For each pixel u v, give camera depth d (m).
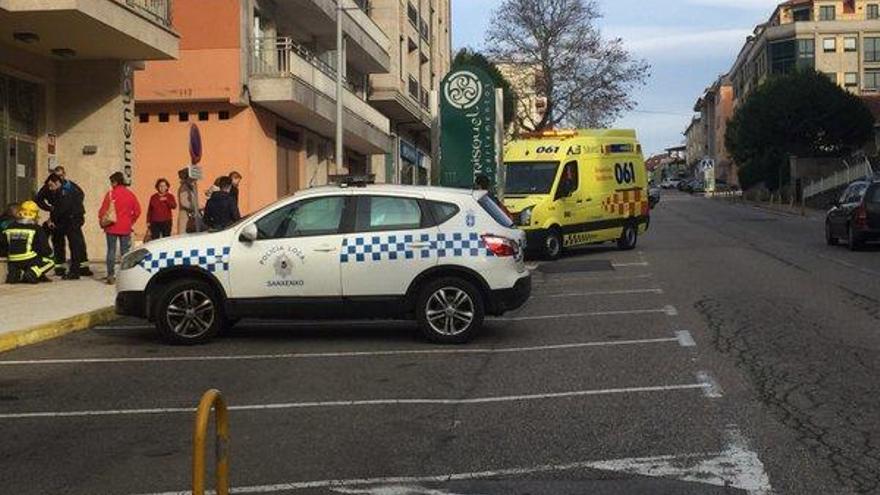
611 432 6.60
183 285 10.53
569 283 16.50
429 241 10.42
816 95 56.12
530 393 7.91
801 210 47.09
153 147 24.81
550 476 5.65
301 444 6.48
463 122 20.02
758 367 8.69
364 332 11.53
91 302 13.24
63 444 6.59
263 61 26.20
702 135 144.00
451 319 10.43
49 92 19.16
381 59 38.12
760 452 6.02
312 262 10.37
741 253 21.81
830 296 13.70
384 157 45.53
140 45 18.09
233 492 5.48
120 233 15.73
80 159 19.42
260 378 8.79
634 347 9.91
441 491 5.42
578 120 55.03
